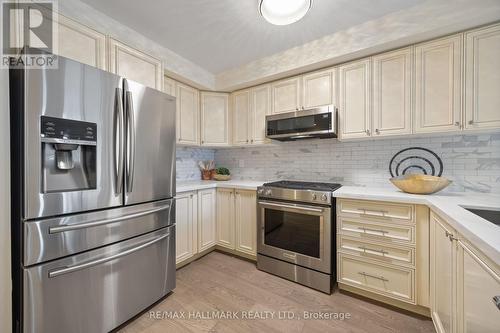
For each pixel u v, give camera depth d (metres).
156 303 1.70
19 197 1.04
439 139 1.89
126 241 1.44
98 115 1.27
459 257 1.03
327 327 1.45
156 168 1.63
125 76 1.67
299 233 2.00
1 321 1.01
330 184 2.26
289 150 2.72
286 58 2.24
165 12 1.68
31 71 1.03
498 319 0.72
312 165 2.56
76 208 1.19
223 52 2.29
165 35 1.99
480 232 0.82
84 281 1.25
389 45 1.75
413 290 1.54
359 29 1.83
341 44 1.92
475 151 1.75
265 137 2.54
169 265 1.77
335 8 1.63
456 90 1.56
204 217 2.43
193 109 2.65
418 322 1.49
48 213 1.09
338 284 1.88
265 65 2.38
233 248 2.47
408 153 2.02
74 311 1.21
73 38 1.40
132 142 1.42
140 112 1.50
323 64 2.09
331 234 1.85
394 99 1.79
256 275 2.13
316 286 1.89
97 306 1.30
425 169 1.94
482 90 1.48
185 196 2.20
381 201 1.64
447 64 1.59
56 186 1.20
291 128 2.23
